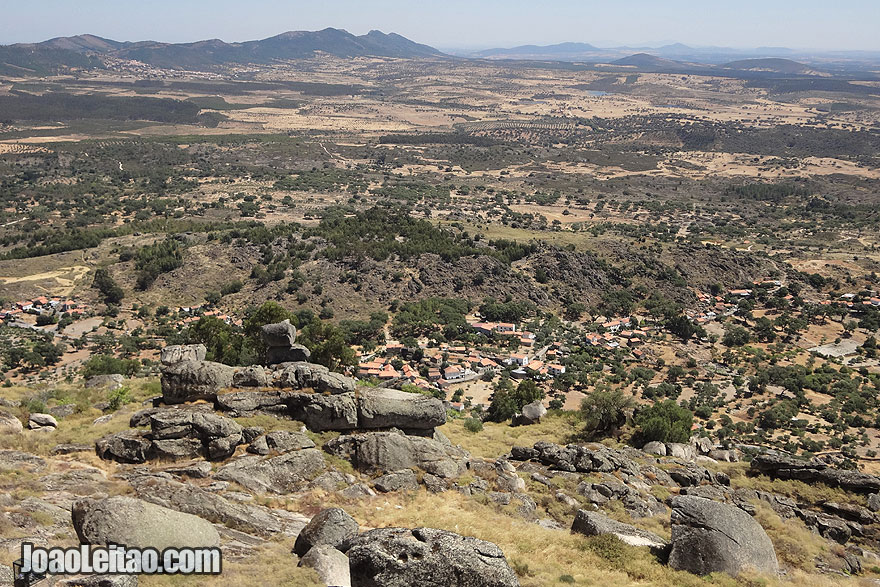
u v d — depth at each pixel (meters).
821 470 47.16
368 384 74.75
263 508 34.88
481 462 46.34
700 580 32.16
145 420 42.84
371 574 25.61
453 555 26.02
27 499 30.84
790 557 37.56
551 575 30.83
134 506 28.22
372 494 39.22
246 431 41.59
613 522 38.50
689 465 50.81
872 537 41.34
